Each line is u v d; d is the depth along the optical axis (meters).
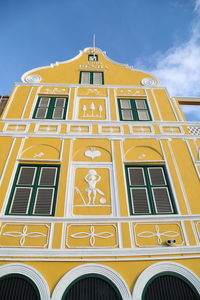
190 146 9.85
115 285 6.27
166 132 10.38
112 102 11.64
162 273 6.51
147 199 8.14
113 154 9.38
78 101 11.56
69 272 6.39
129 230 7.25
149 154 9.55
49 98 11.70
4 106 11.88
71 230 7.17
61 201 7.85
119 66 14.04
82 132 10.12
